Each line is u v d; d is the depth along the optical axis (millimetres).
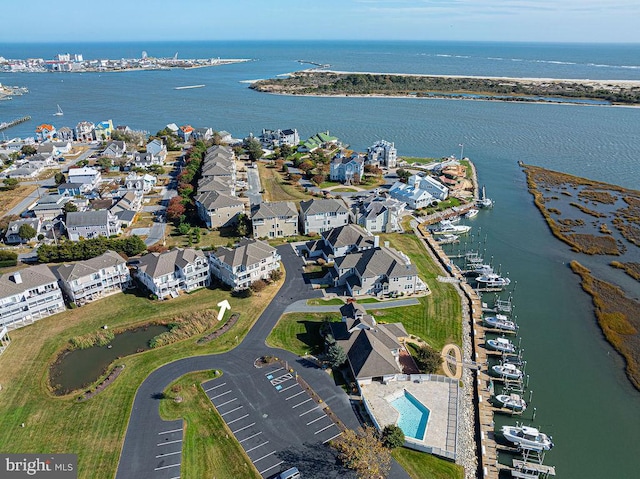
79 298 94688
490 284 105500
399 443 61719
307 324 88938
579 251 123938
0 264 108125
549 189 170500
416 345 83750
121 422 66062
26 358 79438
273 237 126562
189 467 59188
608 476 61094
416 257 116875
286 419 66812
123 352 81500
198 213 140750
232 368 77000
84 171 165125
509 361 81188
